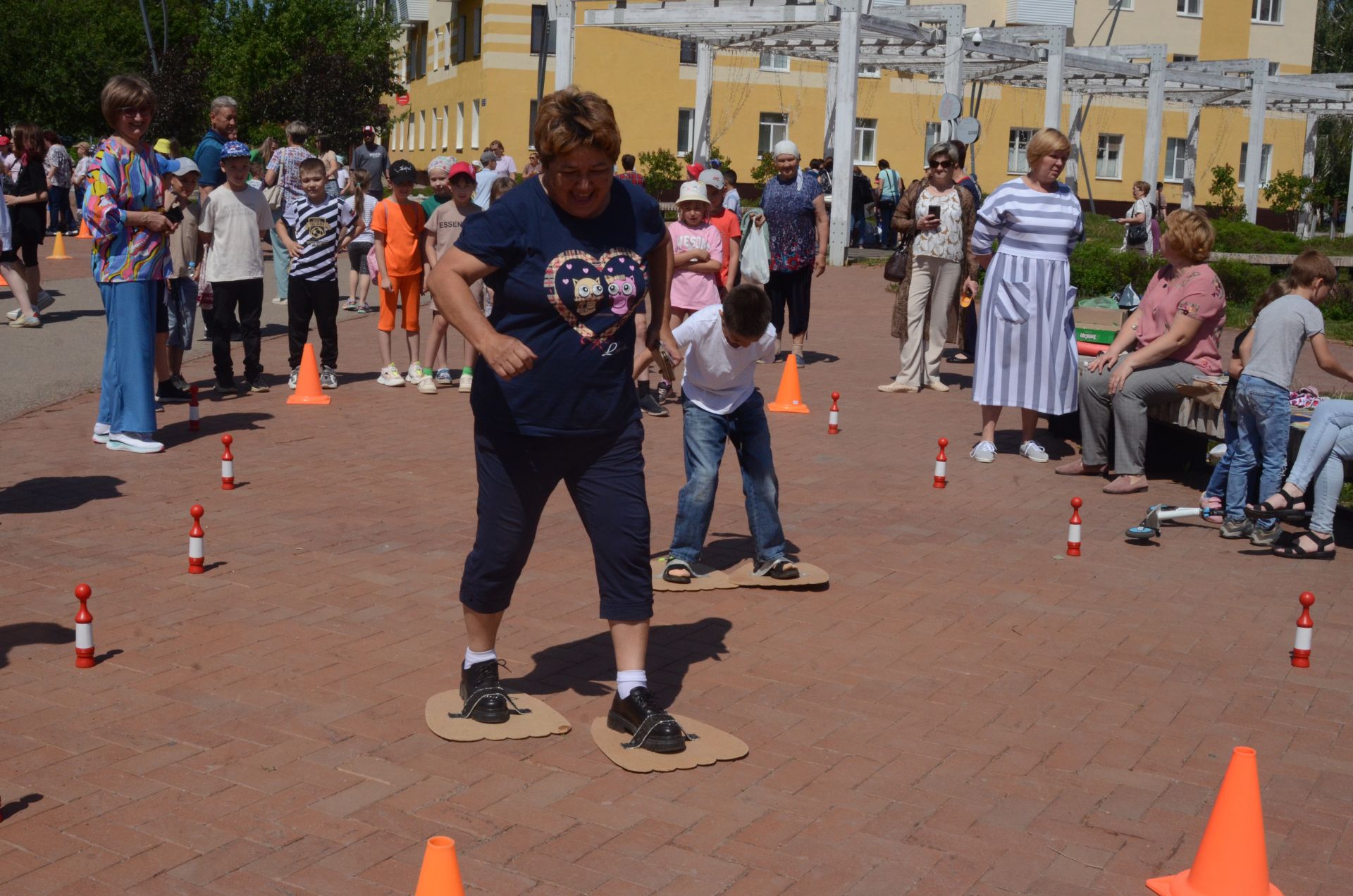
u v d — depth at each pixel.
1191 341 8.89
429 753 4.62
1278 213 45.78
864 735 4.89
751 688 5.32
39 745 4.59
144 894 3.65
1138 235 27.34
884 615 6.29
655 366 11.94
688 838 4.07
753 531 6.70
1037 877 3.89
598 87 40.81
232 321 11.80
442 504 8.16
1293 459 8.17
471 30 43.44
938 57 32.84
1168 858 4.03
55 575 6.50
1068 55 34.06
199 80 36.88
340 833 4.03
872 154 44.38
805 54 33.28
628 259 4.57
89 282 20.44
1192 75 38.69
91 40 51.75
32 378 12.47
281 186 18.59
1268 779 4.62
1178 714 5.18
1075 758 4.73
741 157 42.75
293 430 10.38
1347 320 21.41
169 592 6.30
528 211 4.45
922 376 13.19
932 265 12.78
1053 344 9.72
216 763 4.49
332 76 32.97
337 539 7.30
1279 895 3.75
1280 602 6.70
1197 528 8.19
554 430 4.57
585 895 3.72
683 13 27.94
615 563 4.75
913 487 9.04
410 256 12.36
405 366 14.05
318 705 5.00
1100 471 9.65
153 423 9.50
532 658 5.61
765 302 6.17
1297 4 50.38
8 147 23.19
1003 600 6.57
